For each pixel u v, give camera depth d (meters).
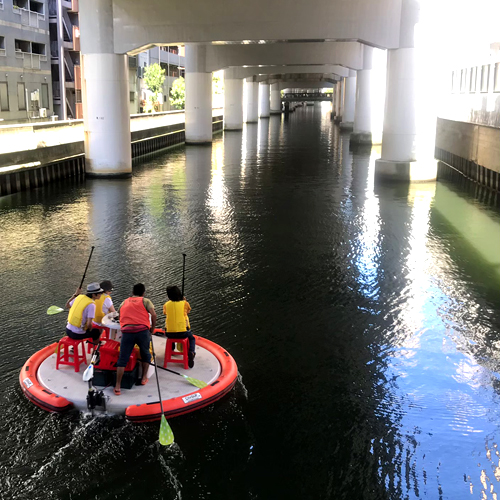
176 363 7.26
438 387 7.30
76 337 6.74
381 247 13.66
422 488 5.48
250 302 10.02
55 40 40.06
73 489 5.36
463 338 8.72
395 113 23.42
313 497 5.33
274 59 39.50
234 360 7.73
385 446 6.08
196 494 5.34
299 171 27.19
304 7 22.16
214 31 22.59
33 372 6.94
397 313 9.63
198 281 11.05
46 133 22.39
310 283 11.05
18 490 5.32
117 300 9.91
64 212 17.20
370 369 7.73
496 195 21.22
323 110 132.88
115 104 23.44
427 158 23.83
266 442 6.09
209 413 6.53
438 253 13.20
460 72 29.03
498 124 21.47
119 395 6.44
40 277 11.16
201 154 34.81
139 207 18.12
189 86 39.91
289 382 7.33
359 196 20.50
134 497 5.29
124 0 22.30
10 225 15.43
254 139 46.03
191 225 15.71
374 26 22.16
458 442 6.17
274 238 14.40
